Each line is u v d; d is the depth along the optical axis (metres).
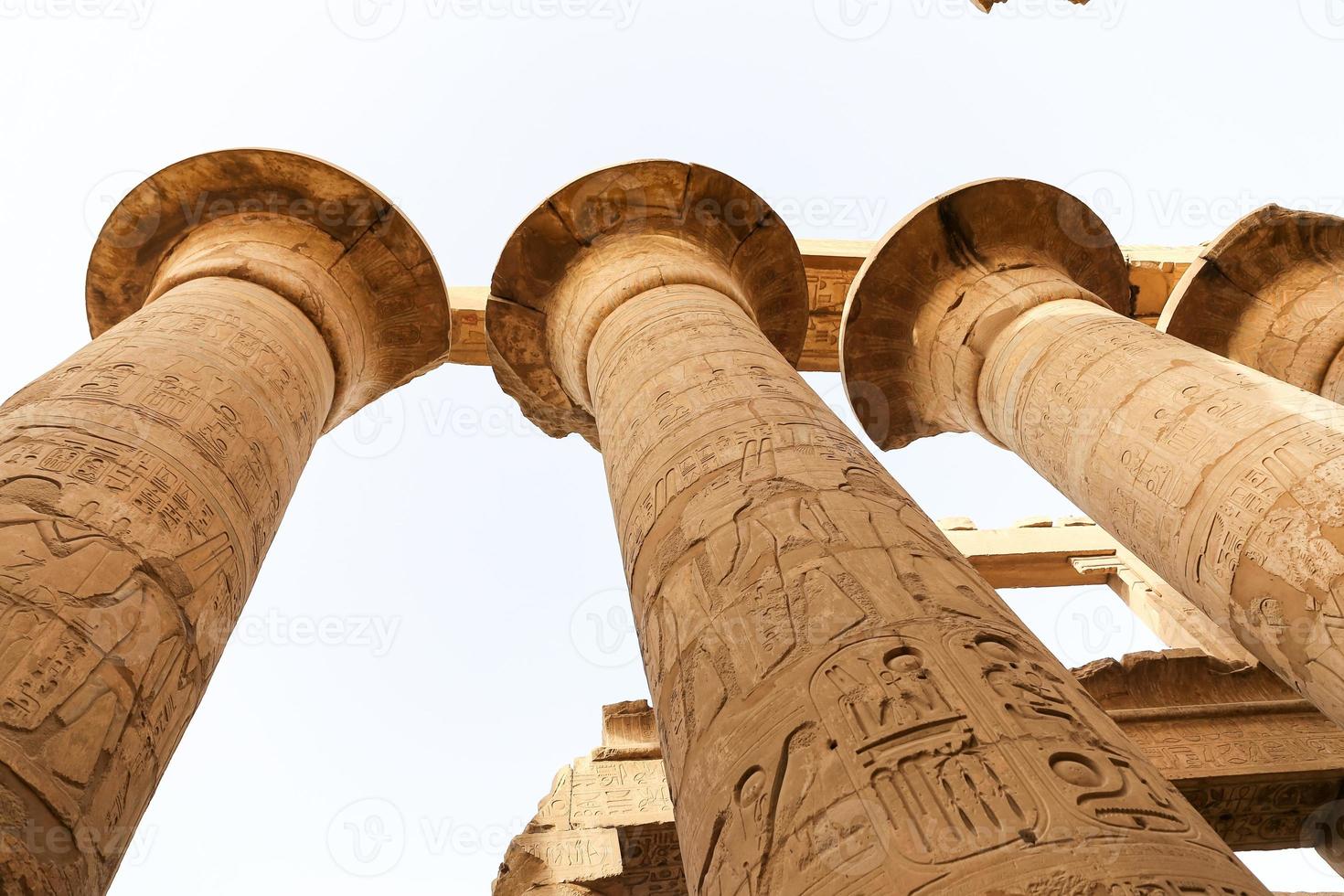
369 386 9.34
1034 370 8.09
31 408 5.49
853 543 4.32
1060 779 3.04
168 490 5.25
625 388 6.82
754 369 6.43
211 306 7.15
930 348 9.52
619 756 10.28
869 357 9.87
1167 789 3.21
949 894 2.68
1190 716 10.23
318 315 8.02
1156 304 13.04
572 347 8.60
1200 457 6.27
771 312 10.13
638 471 5.73
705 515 4.86
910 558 4.25
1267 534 5.64
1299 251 10.26
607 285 8.51
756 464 5.13
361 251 8.79
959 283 9.53
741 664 3.87
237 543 5.61
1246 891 2.76
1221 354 10.30
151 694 4.51
